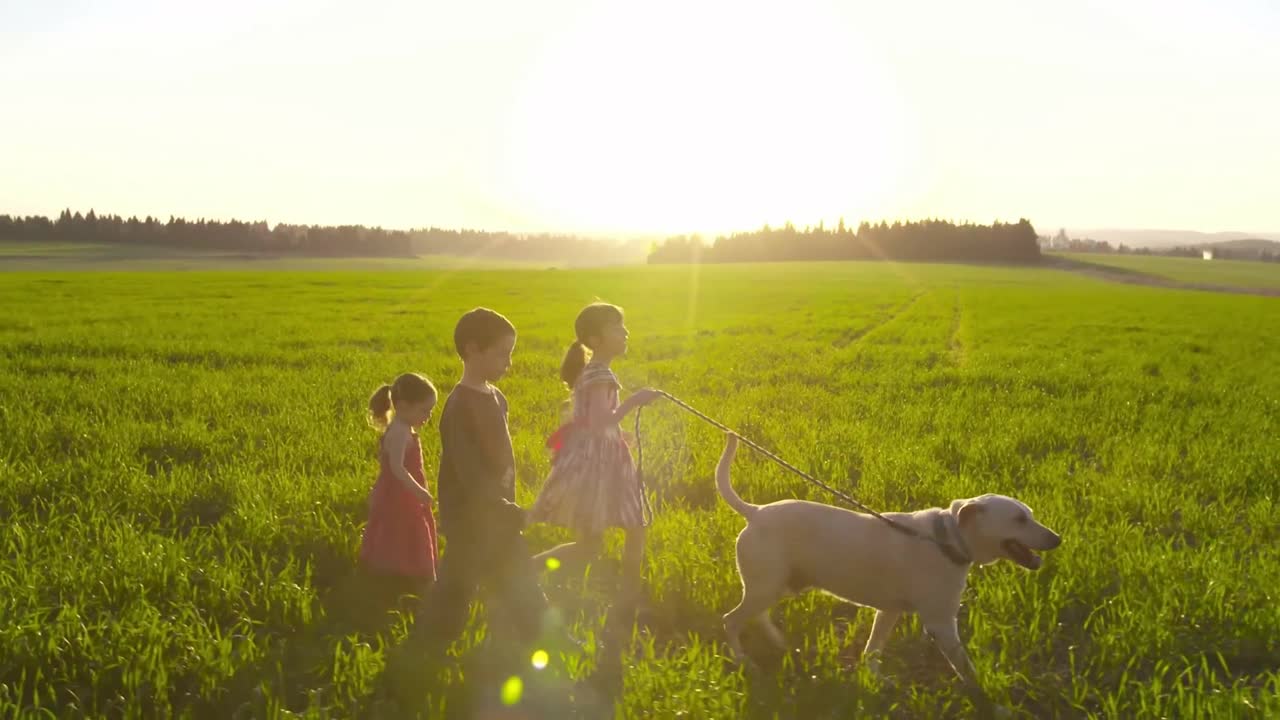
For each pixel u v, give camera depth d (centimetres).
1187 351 2538
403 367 1861
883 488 869
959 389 1597
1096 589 613
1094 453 1116
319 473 899
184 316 3222
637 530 599
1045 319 3928
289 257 18250
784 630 575
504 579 506
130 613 531
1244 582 620
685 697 452
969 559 492
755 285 7075
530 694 467
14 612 521
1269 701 449
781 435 1139
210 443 1027
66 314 3175
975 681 484
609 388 578
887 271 10819
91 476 858
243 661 490
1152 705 461
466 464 497
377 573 596
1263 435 1190
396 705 450
